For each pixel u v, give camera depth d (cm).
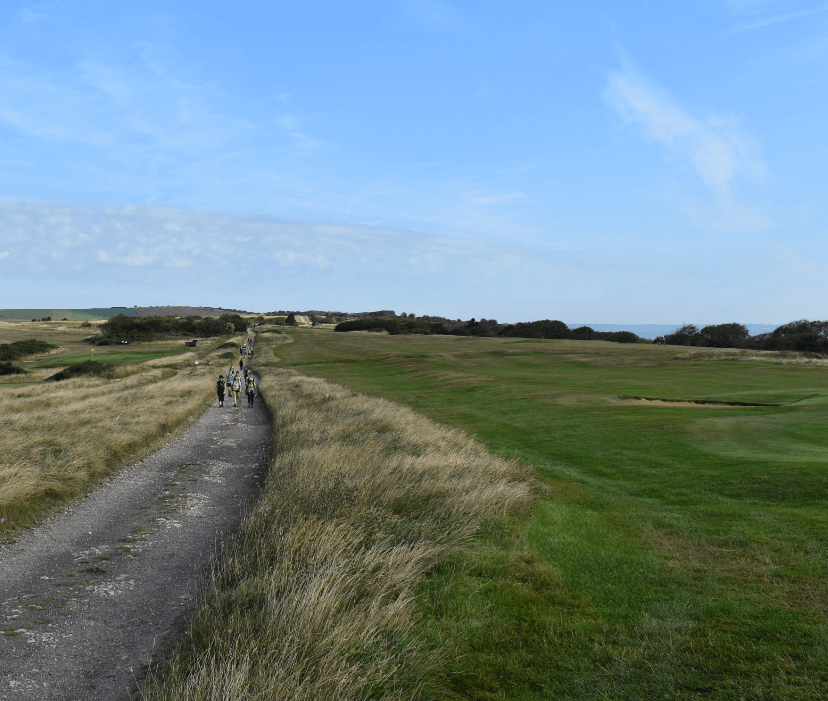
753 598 518
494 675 398
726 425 1551
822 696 355
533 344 8900
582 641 443
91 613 515
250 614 455
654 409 2056
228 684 334
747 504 860
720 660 409
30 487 841
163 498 972
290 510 712
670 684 379
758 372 4328
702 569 600
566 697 370
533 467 1138
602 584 559
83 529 783
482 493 822
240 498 995
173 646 450
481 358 6450
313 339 11269
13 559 655
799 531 712
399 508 769
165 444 1535
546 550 658
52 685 392
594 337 12469
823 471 964
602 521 796
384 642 416
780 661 402
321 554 558
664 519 794
